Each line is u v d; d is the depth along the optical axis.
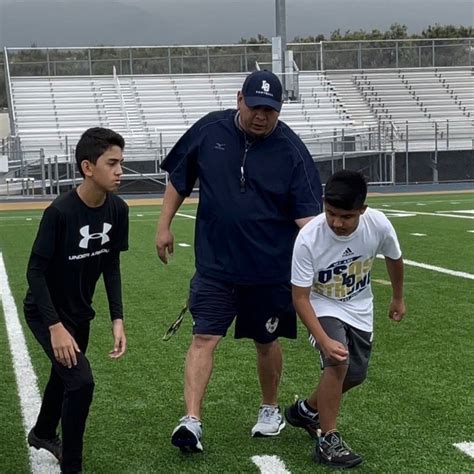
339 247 3.48
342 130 26.78
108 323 6.90
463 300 7.51
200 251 3.93
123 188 26.31
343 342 3.51
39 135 28.72
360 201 3.32
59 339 3.21
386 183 27.28
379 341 5.96
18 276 9.69
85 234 3.30
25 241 13.52
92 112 30.41
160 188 26.58
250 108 3.68
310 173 3.86
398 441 3.90
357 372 3.67
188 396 3.76
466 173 28.41
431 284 8.41
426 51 33.97
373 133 28.52
